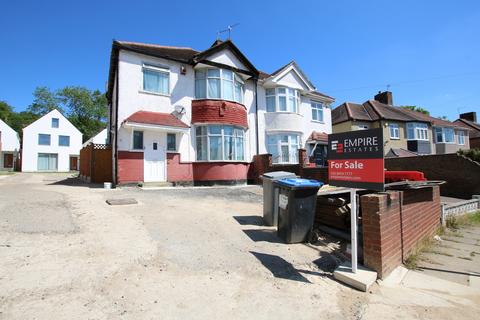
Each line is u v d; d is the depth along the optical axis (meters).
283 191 6.30
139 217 7.09
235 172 15.80
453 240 7.83
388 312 3.63
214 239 5.90
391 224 5.16
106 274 4.00
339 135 5.01
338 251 5.74
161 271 4.27
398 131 29.81
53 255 4.48
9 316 2.92
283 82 19.05
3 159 42.31
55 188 12.58
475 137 39.50
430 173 15.55
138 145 13.59
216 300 3.61
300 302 3.73
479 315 3.67
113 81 16.84
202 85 15.73
